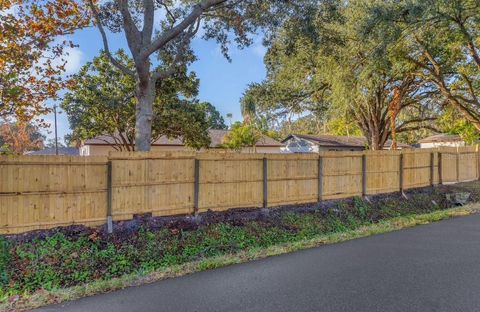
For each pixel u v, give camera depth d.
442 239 7.55
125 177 8.29
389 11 13.90
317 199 11.78
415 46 16.70
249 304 4.18
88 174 7.84
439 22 14.66
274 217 10.37
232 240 8.85
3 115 10.12
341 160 12.44
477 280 4.79
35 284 6.30
